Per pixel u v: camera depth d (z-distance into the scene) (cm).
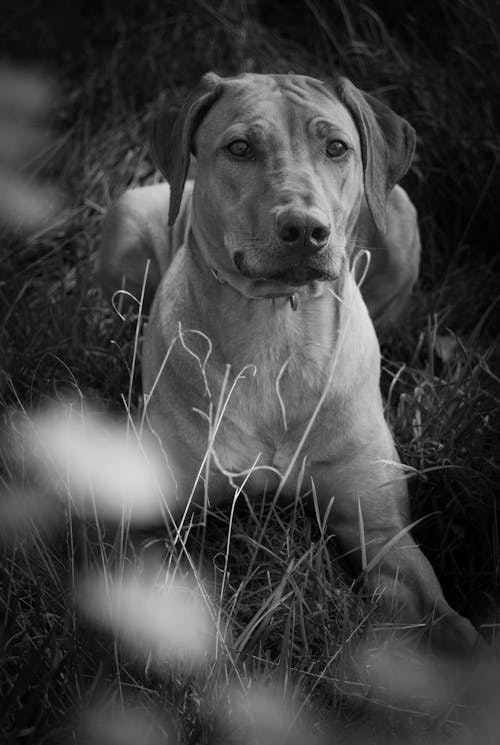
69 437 343
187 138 378
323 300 377
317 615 339
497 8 589
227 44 654
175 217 388
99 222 587
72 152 621
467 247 546
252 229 345
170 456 392
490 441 409
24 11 687
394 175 403
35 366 446
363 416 388
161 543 381
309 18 670
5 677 311
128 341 481
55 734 286
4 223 565
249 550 371
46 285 532
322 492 390
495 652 323
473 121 574
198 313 384
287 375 378
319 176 353
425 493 401
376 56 622
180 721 294
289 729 288
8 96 538
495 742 291
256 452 384
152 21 674
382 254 481
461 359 466
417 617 355
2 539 354
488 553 373
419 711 311
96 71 656
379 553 349
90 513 378
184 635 309
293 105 358
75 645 310
